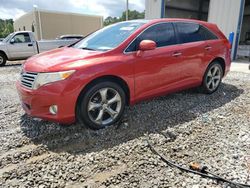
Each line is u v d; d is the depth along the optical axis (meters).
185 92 5.20
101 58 3.30
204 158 2.69
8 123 3.61
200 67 4.62
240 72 8.22
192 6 16.97
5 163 2.61
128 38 3.60
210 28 4.92
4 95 5.29
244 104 4.51
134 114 3.93
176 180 2.33
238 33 11.84
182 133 3.29
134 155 2.75
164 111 4.08
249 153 2.79
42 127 3.45
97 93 3.28
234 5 11.59
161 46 3.95
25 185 2.25
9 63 12.26
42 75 3.02
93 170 2.48
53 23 31.38
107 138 3.14
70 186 2.25
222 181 2.31
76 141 3.07
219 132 3.34
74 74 3.02
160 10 14.32
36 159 2.69
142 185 2.26
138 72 3.59
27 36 11.70
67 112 3.07
